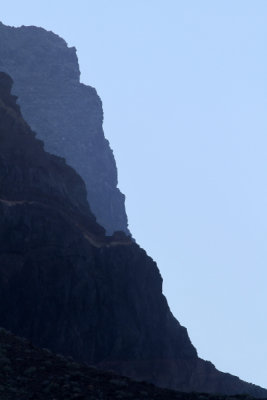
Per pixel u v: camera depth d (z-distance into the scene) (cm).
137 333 14238
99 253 14362
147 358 14288
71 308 13412
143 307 14525
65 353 13038
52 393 4944
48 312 13088
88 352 13488
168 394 5194
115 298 14188
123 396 5000
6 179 13825
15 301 12875
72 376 5288
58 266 13412
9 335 6134
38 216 13600
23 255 13150
